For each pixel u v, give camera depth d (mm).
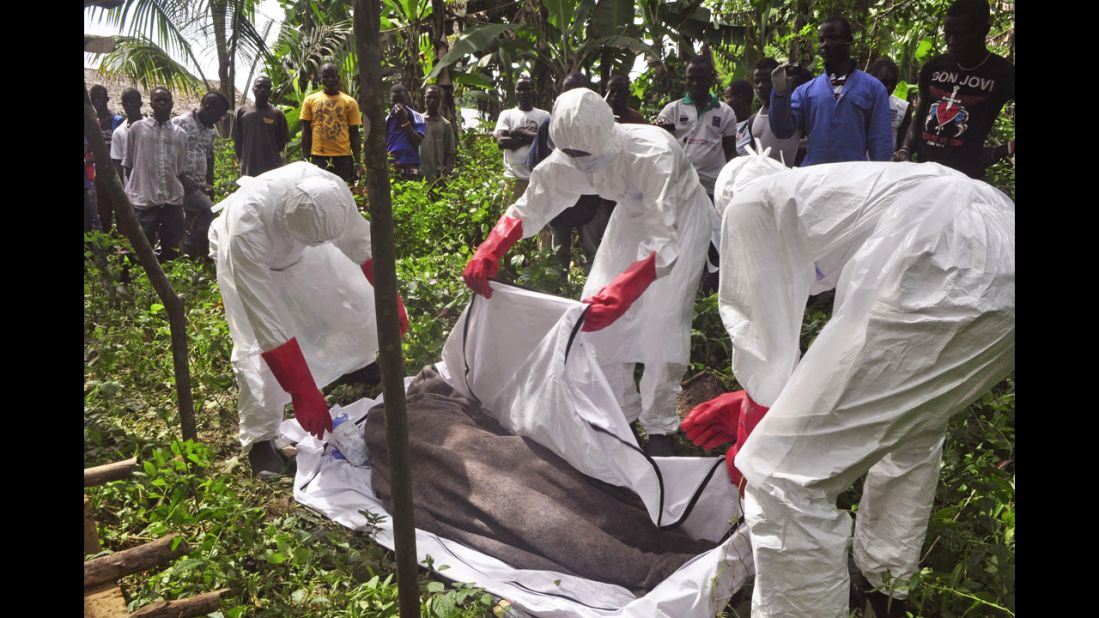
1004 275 2525
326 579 3389
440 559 3479
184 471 4023
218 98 8094
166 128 7641
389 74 13477
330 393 5289
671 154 4109
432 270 6664
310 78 13625
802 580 2662
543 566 3377
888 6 8867
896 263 2604
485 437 3959
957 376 2576
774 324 2912
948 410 2629
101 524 3811
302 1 15031
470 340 4266
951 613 3014
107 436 4508
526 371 4004
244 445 4363
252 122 8836
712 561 3086
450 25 11734
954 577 3014
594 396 3742
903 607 3029
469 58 12000
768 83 5898
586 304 3887
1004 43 9055
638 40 9641
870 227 2766
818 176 2863
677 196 4180
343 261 4645
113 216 7926
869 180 2787
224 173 12859
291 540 3492
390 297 2270
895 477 2904
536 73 10594
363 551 3611
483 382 4262
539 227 4523
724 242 2992
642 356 4289
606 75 10891
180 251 8086
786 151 5645
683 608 3051
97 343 5656
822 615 2674
